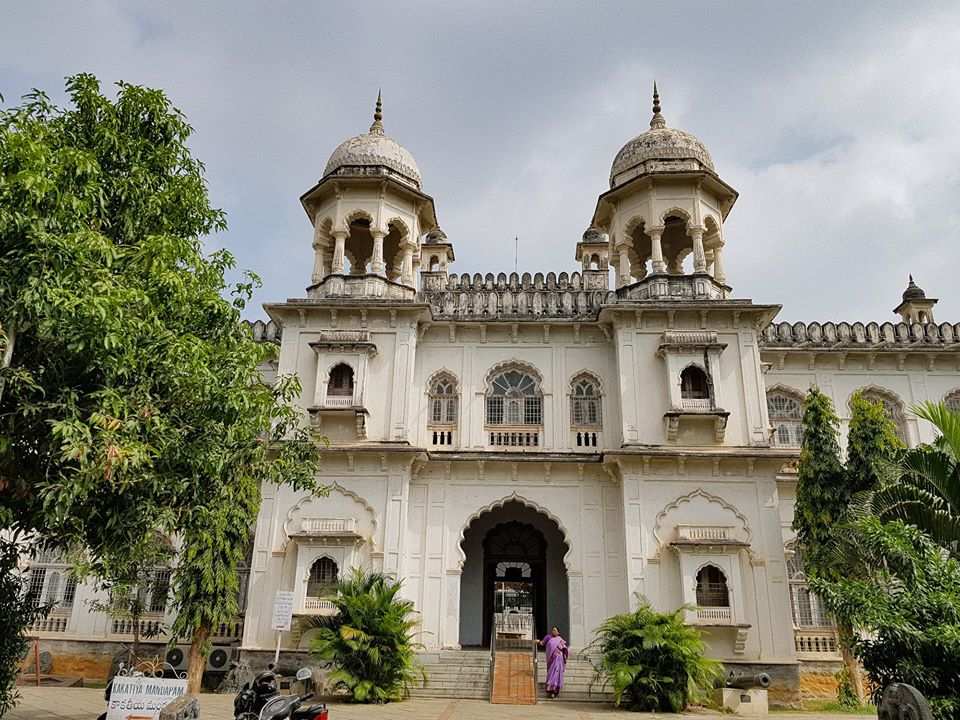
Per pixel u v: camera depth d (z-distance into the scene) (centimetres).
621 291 1692
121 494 677
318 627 1405
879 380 1748
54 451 615
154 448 633
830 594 737
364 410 1529
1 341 572
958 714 607
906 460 950
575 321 1664
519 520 1739
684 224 1848
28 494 646
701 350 1545
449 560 1515
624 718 1080
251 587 1452
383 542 1467
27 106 745
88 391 631
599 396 1642
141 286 680
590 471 1566
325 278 1703
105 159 759
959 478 898
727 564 1409
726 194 1748
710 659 1260
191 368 673
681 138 1767
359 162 1778
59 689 1398
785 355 1759
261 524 1492
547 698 1301
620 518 1528
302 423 1562
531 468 1568
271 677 761
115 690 729
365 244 1961
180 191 788
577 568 1500
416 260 1905
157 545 1339
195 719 709
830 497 1305
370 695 1216
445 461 1560
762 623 1391
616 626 1239
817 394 1412
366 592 1301
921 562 731
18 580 829
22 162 612
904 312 2109
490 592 1697
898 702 607
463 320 1672
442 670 1375
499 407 1653
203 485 750
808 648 1535
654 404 1548
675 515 1474
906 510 936
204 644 1377
